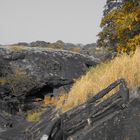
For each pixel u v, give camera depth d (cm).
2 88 2992
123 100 938
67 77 3266
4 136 1452
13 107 2969
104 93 996
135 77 1059
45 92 3275
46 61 3250
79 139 916
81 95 1298
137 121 851
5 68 3098
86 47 4681
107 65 1425
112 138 857
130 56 1174
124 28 1562
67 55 3391
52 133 1005
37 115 1770
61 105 1459
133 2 1554
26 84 3098
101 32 1767
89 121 972
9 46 3284
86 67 3416
